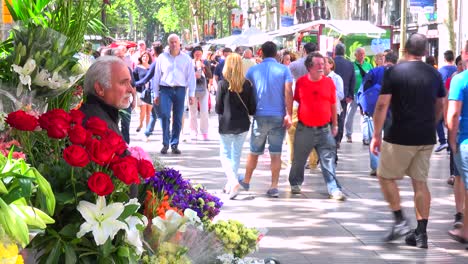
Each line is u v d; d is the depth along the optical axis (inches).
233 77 627.2
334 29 1653.5
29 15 351.3
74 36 347.3
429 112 491.8
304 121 648.4
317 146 654.5
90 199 222.5
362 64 1102.4
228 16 4813.0
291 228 536.7
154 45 1078.4
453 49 1727.4
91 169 226.4
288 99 647.1
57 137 230.1
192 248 262.4
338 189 647.1
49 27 340.5
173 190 310.7
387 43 1664.6
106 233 218.5
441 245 497.0
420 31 2711.6
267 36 2368.4
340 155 944.3
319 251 475.2
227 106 633.0
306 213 588.1
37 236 221.1
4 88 306.5
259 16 5128.0
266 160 901.2
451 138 482.6
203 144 1055.6
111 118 296.8
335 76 846.5
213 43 3016.7
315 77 644.1
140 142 1076.5
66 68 320.8
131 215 226.8
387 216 579.8
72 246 221.3
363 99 828.0
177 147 948.0
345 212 593.6
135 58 1189.1
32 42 314.2
